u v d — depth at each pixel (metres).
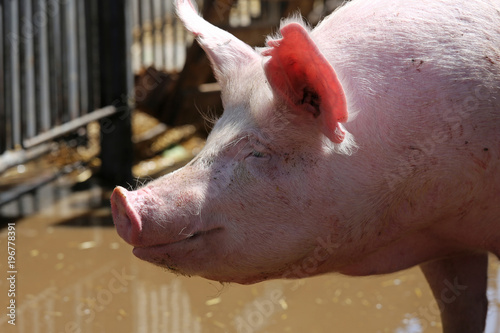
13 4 8.50
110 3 10.05
